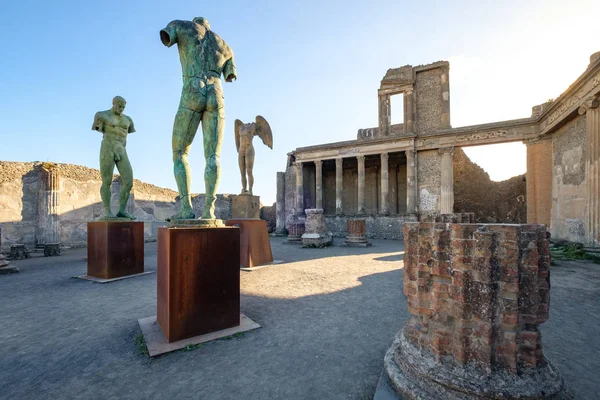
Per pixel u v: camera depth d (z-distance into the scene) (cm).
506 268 192
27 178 1305
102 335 328
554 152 1284
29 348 297
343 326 348
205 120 372
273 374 244
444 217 506
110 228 637
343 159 2391
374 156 2317
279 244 1455
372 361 264
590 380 230
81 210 1448
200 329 317
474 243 199
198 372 249
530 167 1525
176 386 229
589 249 899
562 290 512
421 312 221
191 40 367
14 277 670
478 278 196
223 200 2494
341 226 2145
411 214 1894
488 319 191
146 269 746
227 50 395
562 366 254
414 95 2091
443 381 192
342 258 921
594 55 947
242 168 809
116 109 705
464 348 196
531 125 1586
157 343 296
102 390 224
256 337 317
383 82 2177
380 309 411
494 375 188
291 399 211
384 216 1981
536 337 192
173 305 300
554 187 1276
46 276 676
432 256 218
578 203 1088
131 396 217
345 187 2578
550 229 1316
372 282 580
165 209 1862
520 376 186
